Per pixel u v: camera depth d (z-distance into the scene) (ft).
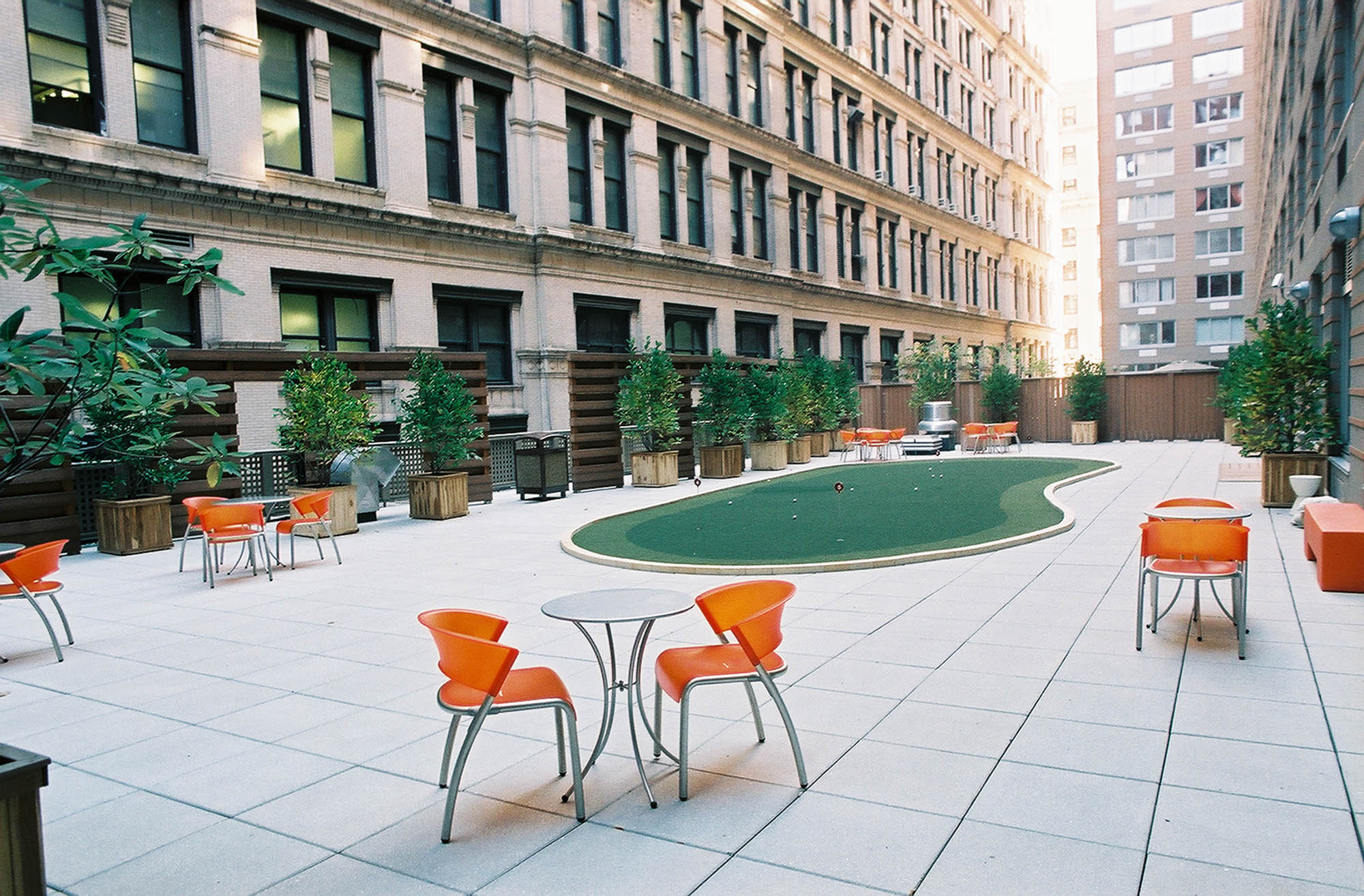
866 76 127.34
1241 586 20.83
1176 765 14.99
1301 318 46.24
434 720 18.86
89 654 25.32
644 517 52.60
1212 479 61.21
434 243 68.59
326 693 20.94
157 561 41.93
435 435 55.67
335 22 62.80
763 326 109.29
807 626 25.34
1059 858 12.16
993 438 102.89
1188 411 105.50
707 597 15.89
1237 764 14.92
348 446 50.55
